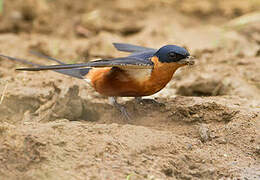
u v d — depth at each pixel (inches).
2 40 767.7
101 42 757.3
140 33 825.5
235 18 919.0
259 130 427.8
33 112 479.2
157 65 425.7
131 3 925.8
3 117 471.8
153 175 348.5
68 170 342.3
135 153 370.9
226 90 600.1
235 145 415.5
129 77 430.0
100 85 453.7
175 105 464.4
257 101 522.3
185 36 808.9
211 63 687.7
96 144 371.9
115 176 339.3
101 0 929.5
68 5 901.8
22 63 663.8
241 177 369.7
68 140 373.1
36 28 836.6
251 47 775.7
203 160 386.9
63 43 784.3
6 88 496.1
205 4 944.3
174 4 941.8
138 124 454.0
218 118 450.9
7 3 841.5
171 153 386.0
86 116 485.7
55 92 487.8
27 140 360.2
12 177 332.5
